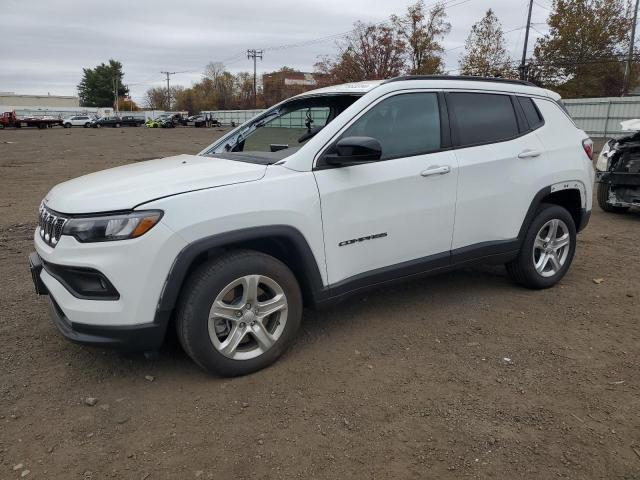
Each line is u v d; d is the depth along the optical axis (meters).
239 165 3.48
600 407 2.98
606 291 4.80
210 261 3.11
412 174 3.78
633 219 8.17
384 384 3.21
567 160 4.73
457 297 4.62
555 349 3.67
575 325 4.06
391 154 3.77
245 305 3.22
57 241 3.03
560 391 3.14
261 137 4.34
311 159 3.44
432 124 3.98
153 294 2.92
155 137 36.88
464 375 3.32
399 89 3.86
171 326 3.51
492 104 4.37
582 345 3.73
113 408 2.98
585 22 36.44
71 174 14.32
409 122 3.88
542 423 2.83
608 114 28.59
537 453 2.60
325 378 3.29
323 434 2.75
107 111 95.44
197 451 2.62
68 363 3.47
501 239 4.39
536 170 4.48
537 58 37.19
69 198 3.11
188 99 109.69
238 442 2.69
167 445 2.67
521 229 4.48
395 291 4.78
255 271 3.19
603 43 36.59
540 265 4.73
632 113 27.72
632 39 36.34
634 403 3.02
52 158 19.36
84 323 2.96
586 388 3.17
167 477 2.45
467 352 3.62
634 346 3.72
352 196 3.53
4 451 2.61
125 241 2.86
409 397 3.08
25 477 2.44
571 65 36.59
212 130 52.28
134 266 2.87
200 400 3.05
